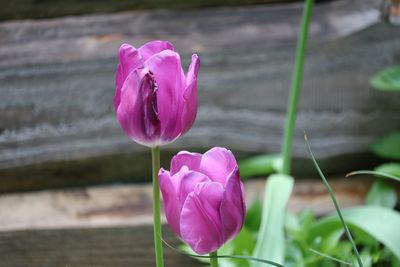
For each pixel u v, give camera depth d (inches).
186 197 25.1
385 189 38.9
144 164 40.9
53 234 38.1
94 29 41.4
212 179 25.7
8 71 40.6
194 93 26.1
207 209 25.1
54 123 40.5
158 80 25.9
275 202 35.2
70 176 40.7
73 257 38.4
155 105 26.0
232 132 41.2
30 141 40.3
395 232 33.7
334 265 36.3
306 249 36.0
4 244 38.1
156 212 27.1
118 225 38.1
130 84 25.8
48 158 40.3
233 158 25.6
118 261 38.6
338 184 41.3
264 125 41.4
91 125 40.6
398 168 38.6
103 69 40.9
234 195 25.1
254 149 41.3
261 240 34.2
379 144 40.6
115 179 41.0
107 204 39.5
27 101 40.4
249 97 41.4
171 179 25.3
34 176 40.4
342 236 38.5
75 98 40.6
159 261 27.3
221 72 41.3
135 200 39.7
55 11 41.3
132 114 26.1
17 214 38.9
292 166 41.5
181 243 38.5
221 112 41.2
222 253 36.2
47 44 41.1
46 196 40.2
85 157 40.4
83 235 38.2
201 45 41.5
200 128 40.9
